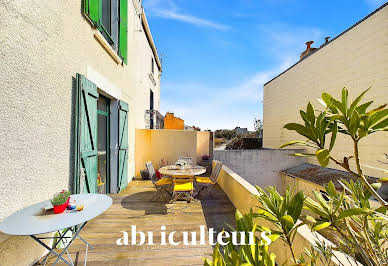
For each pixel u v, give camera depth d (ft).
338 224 4.09
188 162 20.58
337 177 21.34
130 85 20.15
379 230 3.77
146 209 13.16
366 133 2.55
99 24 12.33
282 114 36.55
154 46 31.91
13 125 6.46
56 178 8.52
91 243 9.14
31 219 6.00
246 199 11.49
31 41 7.14
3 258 6.24
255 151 29.76
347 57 22.65
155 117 35.19
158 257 8.27
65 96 9.16
